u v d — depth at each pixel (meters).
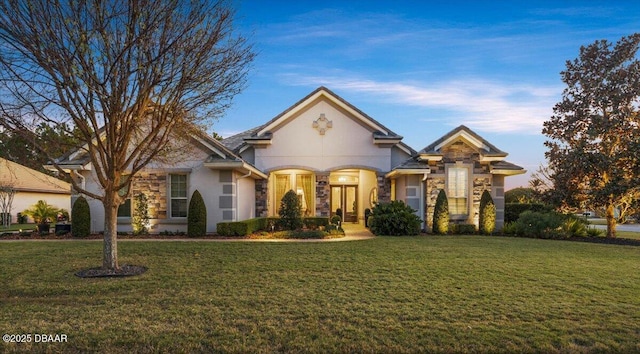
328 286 6.98
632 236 17.09
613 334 4.83
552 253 10.77
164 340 4.61
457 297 6.31
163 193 15.62
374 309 5.70
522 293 6.56
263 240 13.32
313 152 19.17
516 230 16.12
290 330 4.91
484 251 10.89
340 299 6.19
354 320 5.25
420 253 10.43
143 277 7.68
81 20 7.14
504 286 7.02
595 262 9.45
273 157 19.20
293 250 10.79
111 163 8.25
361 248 11.24
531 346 4.51
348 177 22.59
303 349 4.42
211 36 7.94
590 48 16.12
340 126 19.23
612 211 16.14
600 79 15.89
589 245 12.91
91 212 15.62
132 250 10.62
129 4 7.24
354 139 19.19
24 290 6.80
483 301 6.10
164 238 14.06
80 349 4.45
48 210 21.53
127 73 7.66
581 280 7.51
